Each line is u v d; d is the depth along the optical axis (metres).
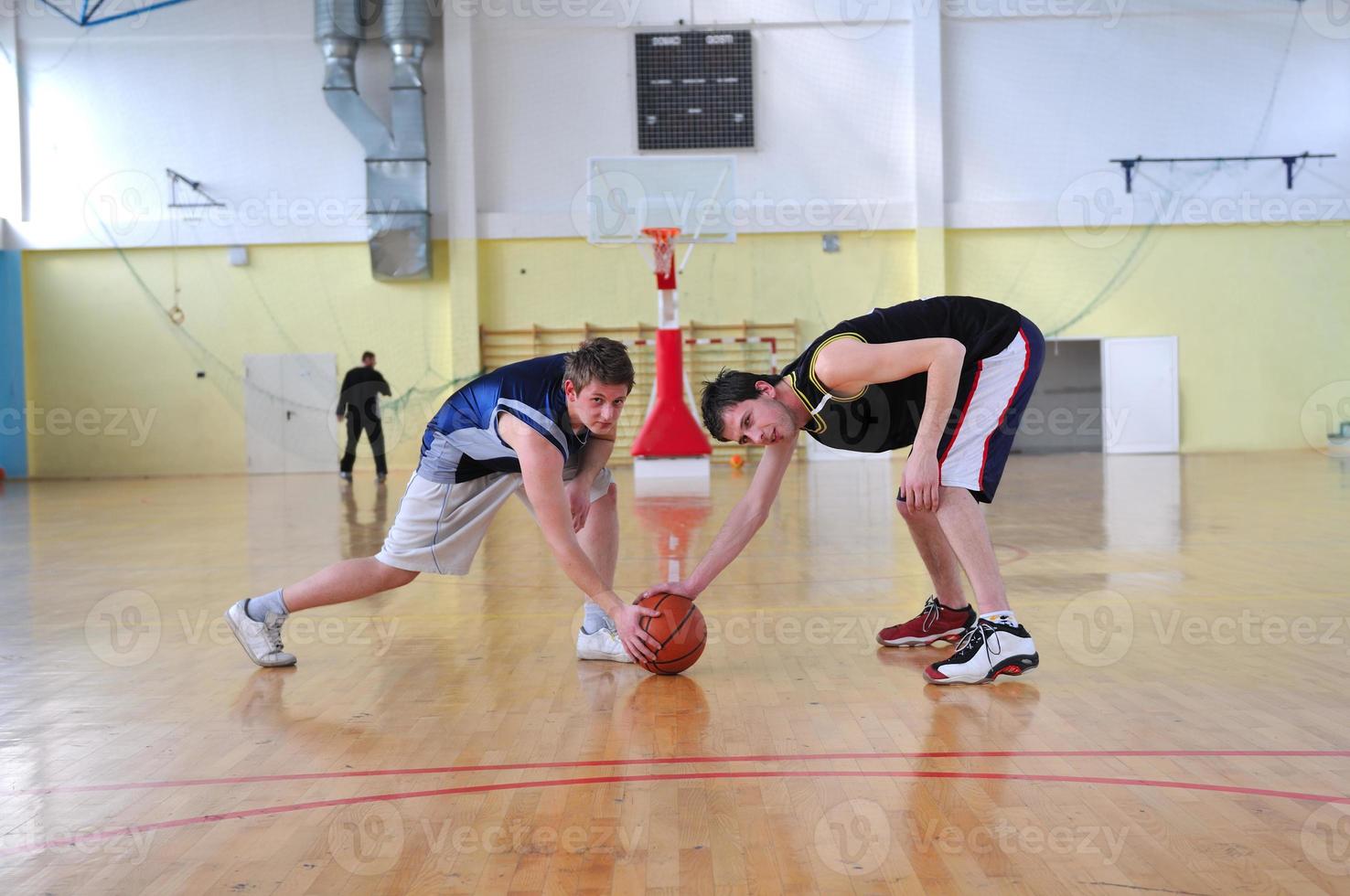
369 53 12.14
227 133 12.11
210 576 4.27
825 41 12.25
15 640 3.01
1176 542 4.59
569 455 2.35
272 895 1.29
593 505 2.62
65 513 7.55
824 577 3.89
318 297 12.31
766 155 12.30
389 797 1.64
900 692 2.24
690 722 2.04
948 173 12.33
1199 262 12.41
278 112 12.12
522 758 1.83
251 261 12.27
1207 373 12.53
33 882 1.34
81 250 12.23
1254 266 12.40
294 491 9.35
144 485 10.70
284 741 1.96
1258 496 6.79
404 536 2.44
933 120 12.14
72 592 3.89
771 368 12.36
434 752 1.88
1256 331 12.48
